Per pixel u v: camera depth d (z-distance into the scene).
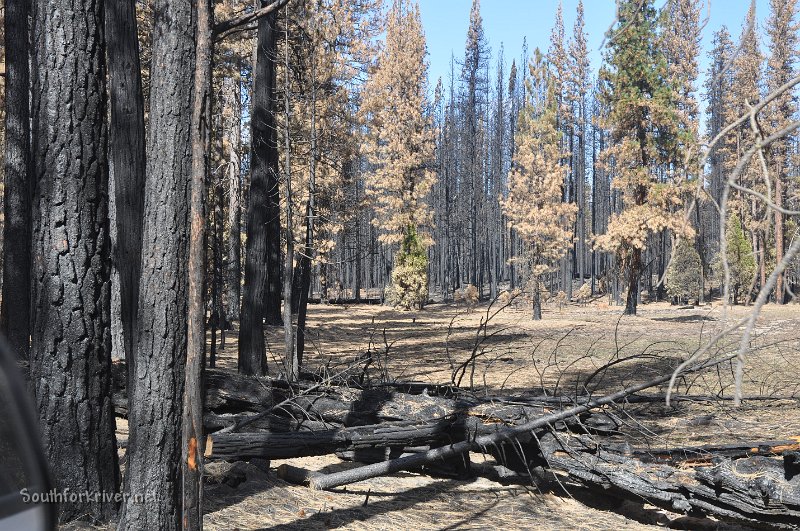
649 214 40.09
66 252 5.70
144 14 15.48
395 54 45.22
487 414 8.08
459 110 77.69
